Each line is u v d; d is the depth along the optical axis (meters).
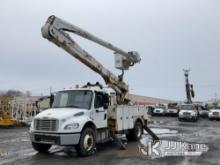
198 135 17.02
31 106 24.22
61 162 9.25
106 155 10.47
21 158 9.94
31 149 11.80
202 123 29.78
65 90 11.84
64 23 11.41
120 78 14.66
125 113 13.16
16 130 20.02
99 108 11.53
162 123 28.89
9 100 22.52
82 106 11.14
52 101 12.09
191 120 33.75
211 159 9.65
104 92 11.94
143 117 14.98
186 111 33.41
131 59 15.05
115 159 9.70
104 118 11.89
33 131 10.34
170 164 8.88
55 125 9.89
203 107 44.56
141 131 14.70
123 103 14.57
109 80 13.69
